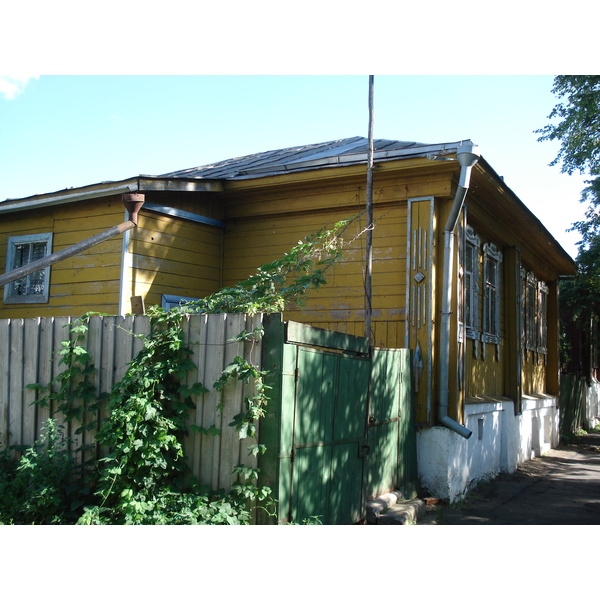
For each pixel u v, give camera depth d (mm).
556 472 11961
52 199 8805
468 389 10094
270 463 4684
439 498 8109
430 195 8492
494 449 10992
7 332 6031
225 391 4867
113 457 4633
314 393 5281
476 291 10469
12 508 4953
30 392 5828
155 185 8391
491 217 10805
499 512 8047
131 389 4941
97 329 5520
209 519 4449
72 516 4910
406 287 8570
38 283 9281
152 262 8789
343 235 9273
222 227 10156
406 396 7945
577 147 15359
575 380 20688
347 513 5926
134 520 4410
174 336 5000
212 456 4859
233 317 4934
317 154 11414
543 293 17297
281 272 6562
